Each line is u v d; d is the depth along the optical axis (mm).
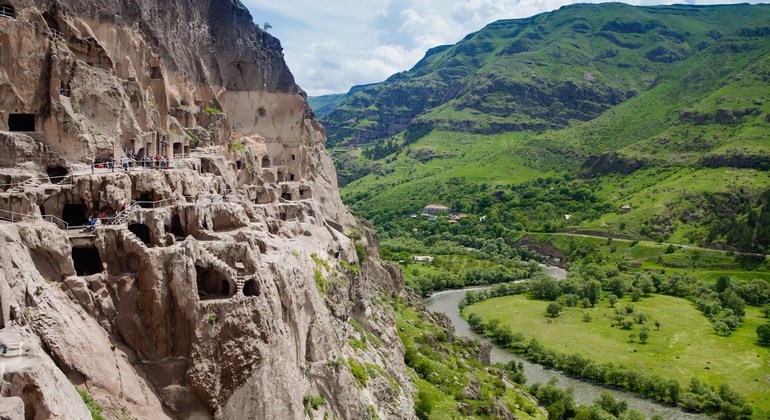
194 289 45969
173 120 83812
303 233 85812
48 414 32906
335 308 78188
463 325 186625
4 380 31906
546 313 198000
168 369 45625
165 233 50500
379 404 74875
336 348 67812
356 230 150125
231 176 81875
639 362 154000
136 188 54531
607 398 126062
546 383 141375
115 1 72375
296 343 55188
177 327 46125
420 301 164375
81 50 63375
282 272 53562
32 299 39281
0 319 35375
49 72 56188
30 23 55281
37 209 46594
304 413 54969
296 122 125312
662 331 178000
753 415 126688
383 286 142250
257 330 47719
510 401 116375
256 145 111625
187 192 60312
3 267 37094
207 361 45719
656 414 125188
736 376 145000
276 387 48750
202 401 45781
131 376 44094
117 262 46906
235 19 111688
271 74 120625
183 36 95062
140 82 77000
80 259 47969
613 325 184625
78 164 55594
